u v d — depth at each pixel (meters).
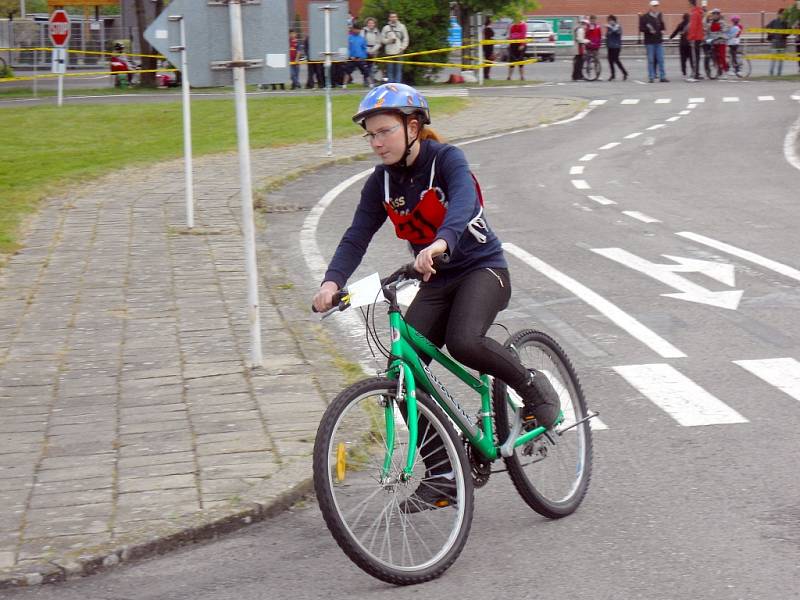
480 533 4.68
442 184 4.37
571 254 10.54
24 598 4.11
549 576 4.22
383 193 4.50
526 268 9.94
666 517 4.77
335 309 4.39
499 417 4.66
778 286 9.07
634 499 4.98
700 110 25.39
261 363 6.91
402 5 33.09
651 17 33.47
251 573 4.30
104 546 4.39
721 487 5.08
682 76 35.72
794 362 7.02
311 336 7.70
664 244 10.96
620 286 9.18
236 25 6.85
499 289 4.54
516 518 4.83
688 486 5.11
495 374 4.55
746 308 8.38
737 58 34.59
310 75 33.88
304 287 9.38
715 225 12.01
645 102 27.52
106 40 45.88
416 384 4.42
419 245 4.56
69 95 33.12
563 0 58.56
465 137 21.55
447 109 26.19
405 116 4.31
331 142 18.70
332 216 13.05
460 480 4.35
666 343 7.50
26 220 12.51
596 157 18.27
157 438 5.66
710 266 9.88
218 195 14.37
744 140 20.06
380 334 7.87
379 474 4.20
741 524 4.66
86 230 11.86
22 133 23.09
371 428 4.28
